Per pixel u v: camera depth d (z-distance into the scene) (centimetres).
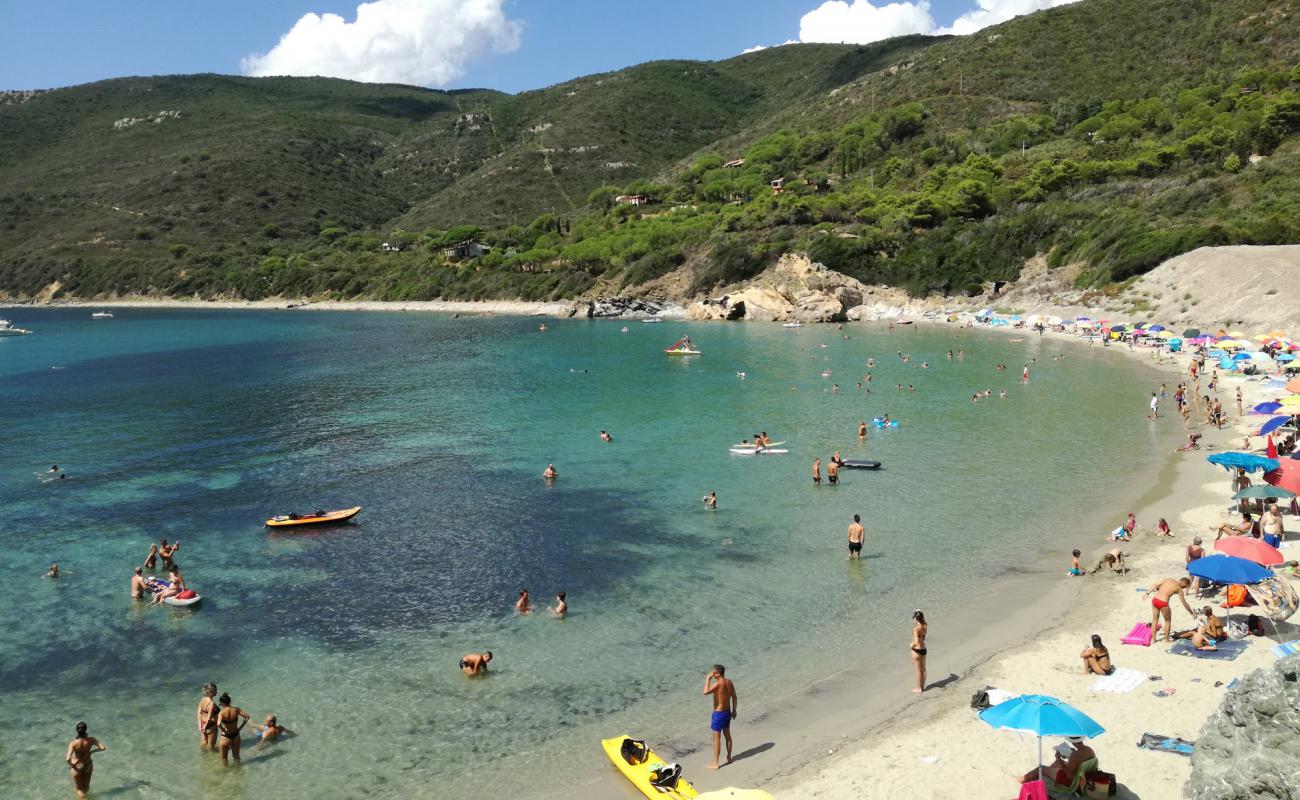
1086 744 1886
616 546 3547
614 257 17100
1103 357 8231
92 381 8762
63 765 2092
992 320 11144
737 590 3052
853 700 2238
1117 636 2470
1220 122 14038
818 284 13162
